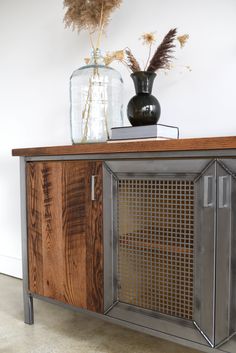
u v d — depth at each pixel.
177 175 1.09
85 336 1.48
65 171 1.38
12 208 2.32
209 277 1.03
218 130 1.49
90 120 1.60
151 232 1.16
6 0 2.32
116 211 1.24
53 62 2.09
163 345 1.40
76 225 1.36
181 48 1.58
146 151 1.14
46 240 1.47
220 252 1.00
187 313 1.09
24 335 1.49
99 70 1.63
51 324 1.60
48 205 1.45
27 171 1.54
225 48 1.47
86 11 1.62
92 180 1.29
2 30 2.35
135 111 1.40
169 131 1.32
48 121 2.13
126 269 1.22
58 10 2.05
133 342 1.43
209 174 1.02
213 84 1.50
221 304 1.00
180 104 1.60
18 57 2.27
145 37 1.51
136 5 1.73
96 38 1.90
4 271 2.36
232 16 1.45
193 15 1.55
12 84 2.31
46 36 2.12
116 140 1.36
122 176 1.21
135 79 1.43
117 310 1.25
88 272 1.33
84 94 1.63
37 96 2.18
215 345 1.02
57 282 1.44
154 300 1.16
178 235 1.10
